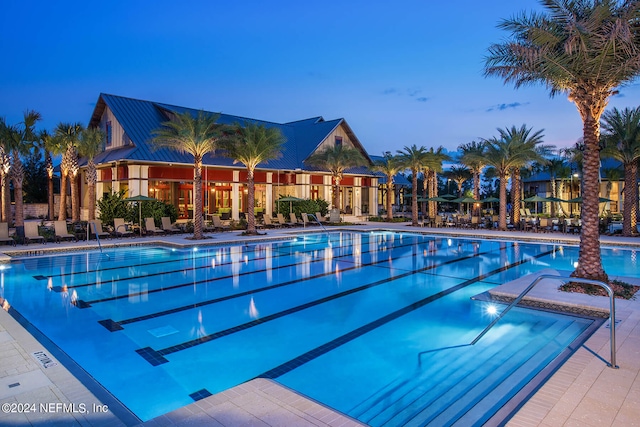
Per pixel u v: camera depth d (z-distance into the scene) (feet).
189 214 89.66
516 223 85.66
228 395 13.94
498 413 13.48
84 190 102.12
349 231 83.66
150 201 76.07
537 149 88.63
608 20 27.53
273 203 103.04
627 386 14.66
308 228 86.69
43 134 91.91
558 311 26.89
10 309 28.17
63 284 35.99
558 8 29.09
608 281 31.01
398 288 35.14
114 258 50.21
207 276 39.96
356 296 32.37
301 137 116.47
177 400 16.01
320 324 25.43
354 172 118.01
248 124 75.51
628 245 58.65
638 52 27.25
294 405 13.23
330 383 17.44
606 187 120.06
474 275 40.81
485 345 21.66
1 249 50.03
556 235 72.13
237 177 95.81
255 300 31.09
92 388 15.80
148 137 84.58
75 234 60.70
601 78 29.60
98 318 26.35
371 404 15.66
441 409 15.21
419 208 177.06
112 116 90.38
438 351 20.88
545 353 20.44
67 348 21.26
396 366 19.10
